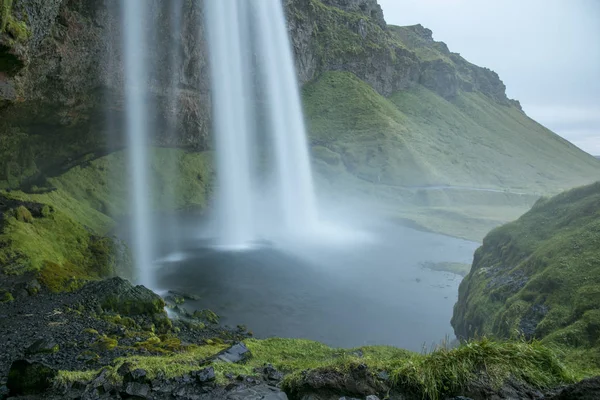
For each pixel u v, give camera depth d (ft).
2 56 64.85
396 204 288.51
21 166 121.49
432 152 388.57
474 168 410.72
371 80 479.41
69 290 69.31
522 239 71.00
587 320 41.47
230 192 229.66
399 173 324.39
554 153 595.06
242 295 105.70
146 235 152.46
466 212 268.62
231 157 248.73
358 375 24.72
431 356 24.04
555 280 51.37
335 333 85.46
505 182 409.08
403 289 119.03
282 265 139.23
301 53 394.11
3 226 80.48
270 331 83.97
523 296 54.29
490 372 21.86
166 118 181.88
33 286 65.87
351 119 378.12
